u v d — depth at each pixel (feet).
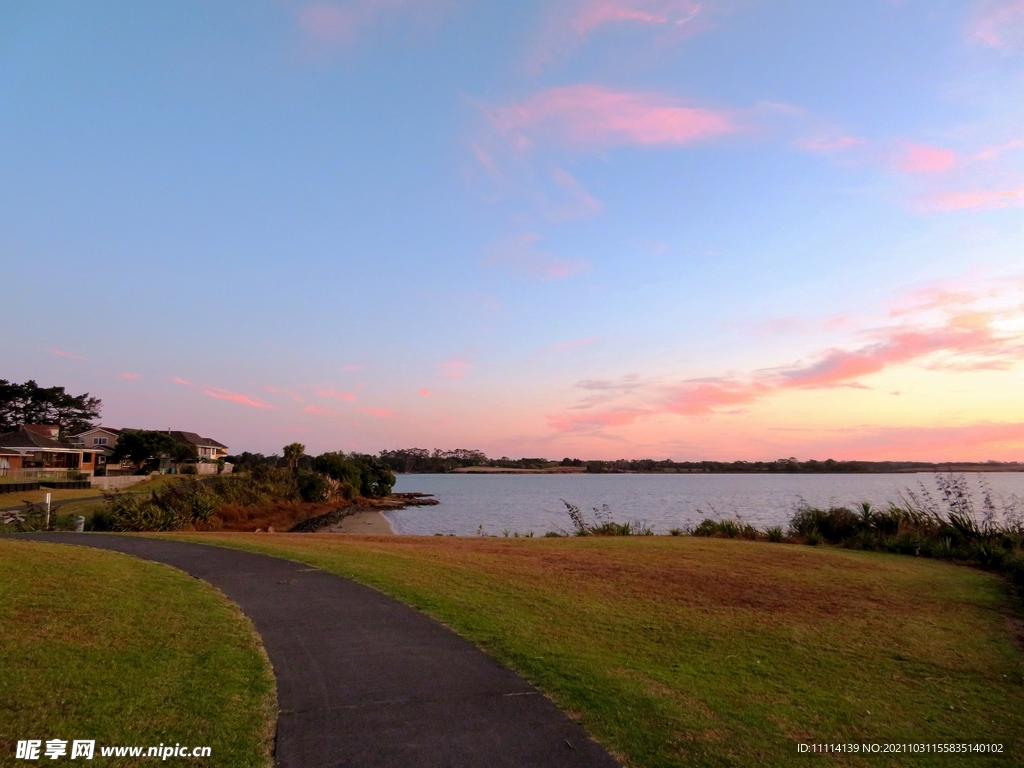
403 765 14.42
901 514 62.64
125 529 75.00
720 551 51.34
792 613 31.30
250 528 102.89
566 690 18.86
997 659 25.55
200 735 15.34
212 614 25.89
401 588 32.17
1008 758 17.08
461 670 20.39
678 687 20.02
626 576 39.09
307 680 19.31
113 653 20.43
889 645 26.71
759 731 17.29
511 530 117.08
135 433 219.41
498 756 14.94
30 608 24.97
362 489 232.53
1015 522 57.88
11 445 190.08
